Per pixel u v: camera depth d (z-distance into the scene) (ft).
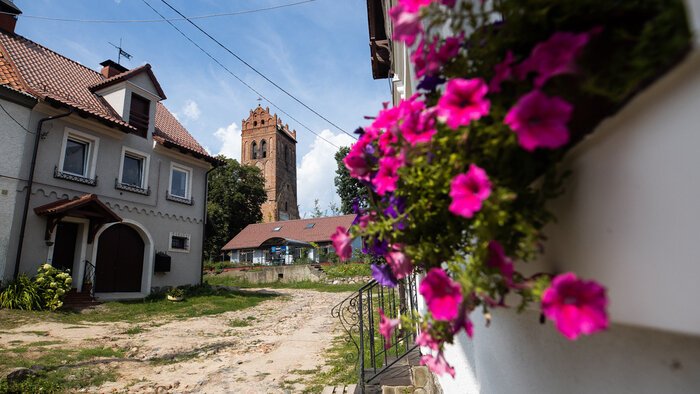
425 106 3.30
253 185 134.00
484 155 2.51
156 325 30.04
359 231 3.54
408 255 3.47
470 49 2.77
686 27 1.47
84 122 38.06
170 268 46.80
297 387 16.31
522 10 2.21
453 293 2.36
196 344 24.82
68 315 29.73
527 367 3.80
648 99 1.79
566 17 2.06
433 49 2.85
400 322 3.62
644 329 2.18
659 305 1.76
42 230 33.53
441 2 2.55
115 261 41.86
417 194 3.12
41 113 34.63
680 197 1.61
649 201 1.81
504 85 2.56
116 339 24.22
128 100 44.01
